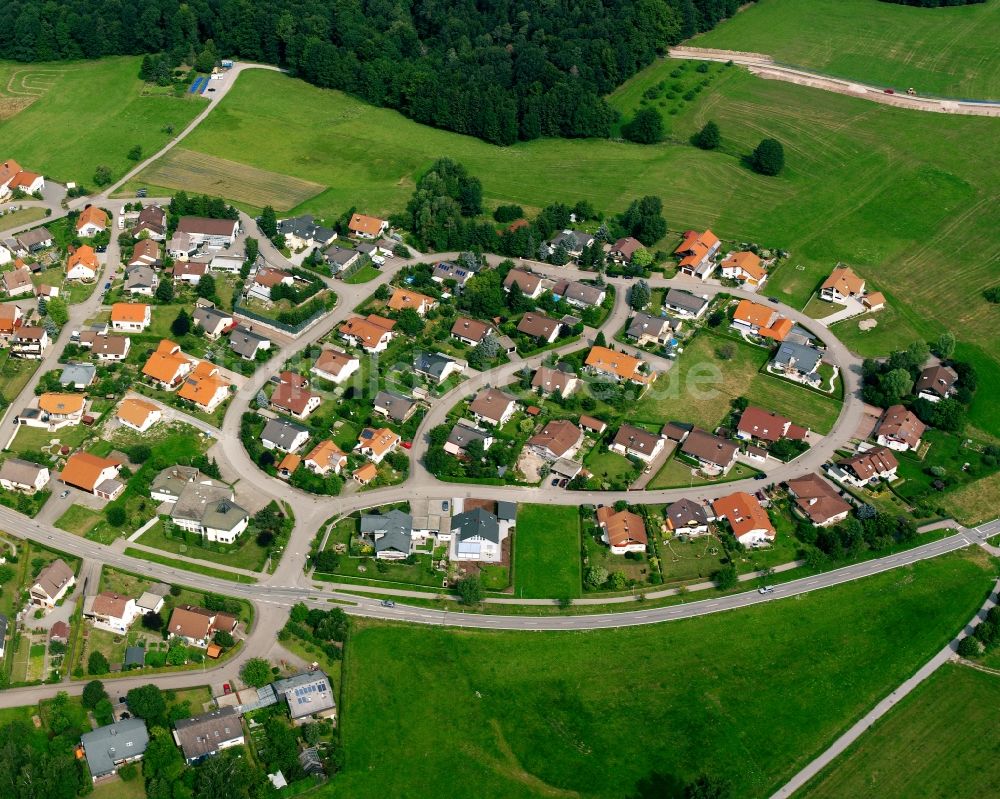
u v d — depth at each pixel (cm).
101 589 17375
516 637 17000
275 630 16888
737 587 18000
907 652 16988
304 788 14612
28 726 15225
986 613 17675
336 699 15900
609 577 17988
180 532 18500
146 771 14675
